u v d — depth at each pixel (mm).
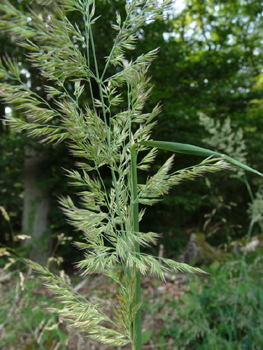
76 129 478
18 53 5543
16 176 7547
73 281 4793
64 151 6691
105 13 5695
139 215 547
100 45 5637
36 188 7055
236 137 1851
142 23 521
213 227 7090
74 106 499
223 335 2150
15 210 8250
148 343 2439
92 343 2457
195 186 6742
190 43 8781
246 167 486
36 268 495
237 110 8055
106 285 3834
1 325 2469
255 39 7977
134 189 533
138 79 523
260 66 8586
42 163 6980
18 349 2424
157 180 516
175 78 6863
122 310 504
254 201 2021
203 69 7012
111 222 512
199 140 6395
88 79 513
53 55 456
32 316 2539
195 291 2678
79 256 6762
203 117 1863
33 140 6418
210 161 492
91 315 494
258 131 7816
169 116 6258
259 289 2188
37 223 6922
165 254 6340
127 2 520
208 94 7488
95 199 519
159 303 2742
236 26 9609
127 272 532
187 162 6547
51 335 2539
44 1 408
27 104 459
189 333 2166
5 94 445
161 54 6457
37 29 397
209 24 10109
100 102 552
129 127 537
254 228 6703
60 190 7012
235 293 2260
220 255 5320
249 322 1954
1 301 2533
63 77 488
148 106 6023
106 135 540
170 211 7391
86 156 504
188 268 461
